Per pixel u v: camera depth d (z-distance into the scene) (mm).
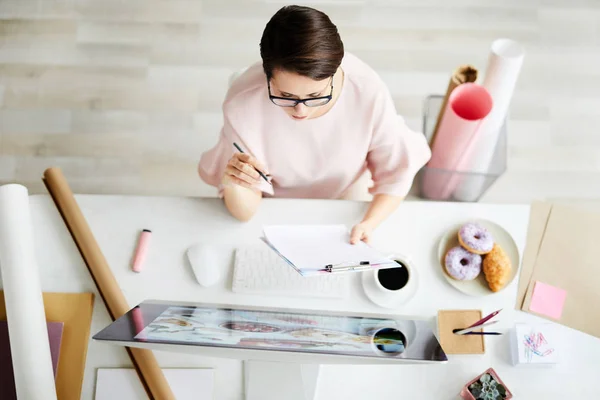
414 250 1379
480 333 1227
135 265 1351
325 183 1521
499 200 2254
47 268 1353
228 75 2393
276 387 1165
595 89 2412
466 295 1338
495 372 1249
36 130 2324
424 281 1351
